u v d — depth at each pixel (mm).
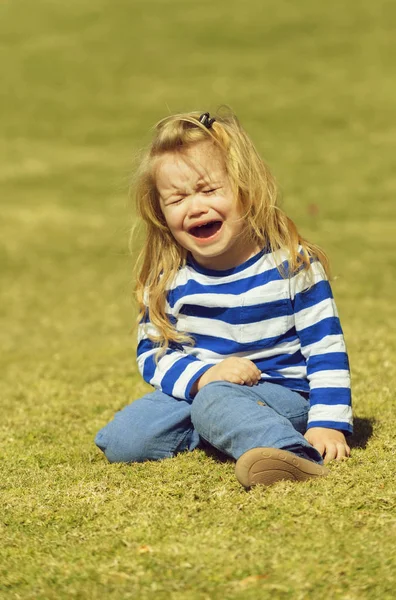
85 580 3625
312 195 20109
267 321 5180
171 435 5180
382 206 19141
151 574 3619
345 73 31828
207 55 34812
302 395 5246
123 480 4840
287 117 27500
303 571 3551
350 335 8836
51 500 4598
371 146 24391
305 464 4500
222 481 4695
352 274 13445
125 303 12609
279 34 36750
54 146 25922
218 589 3469
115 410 6723
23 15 41188
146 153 5402
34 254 16391
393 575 3486
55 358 9141
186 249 5461
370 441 5266
